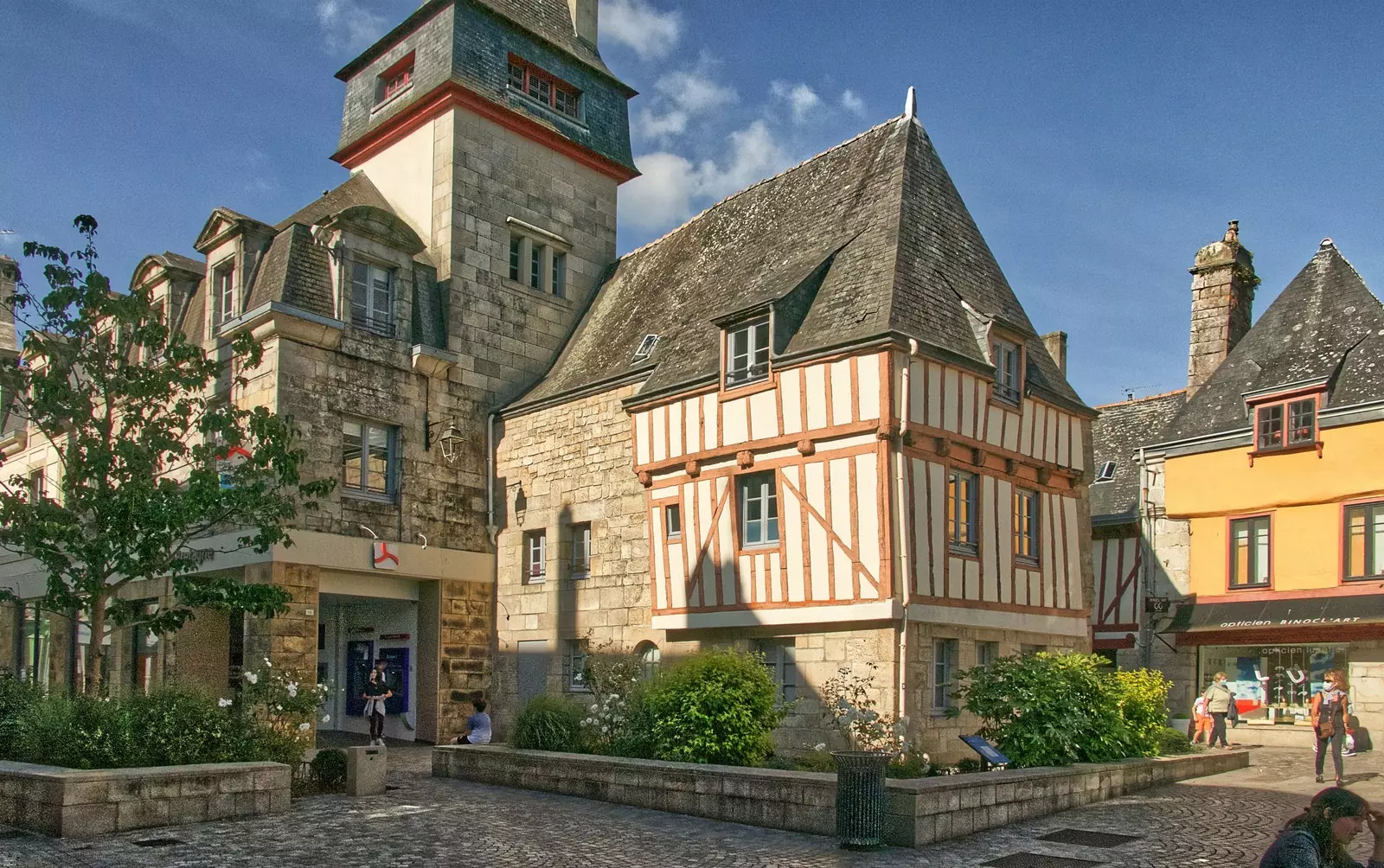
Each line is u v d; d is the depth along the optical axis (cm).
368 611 1922
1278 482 1814
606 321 1967
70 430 1241
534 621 1758
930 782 928
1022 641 1477
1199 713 1631
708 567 1455
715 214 1967
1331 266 1975
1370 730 1653
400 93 2052
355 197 2003
